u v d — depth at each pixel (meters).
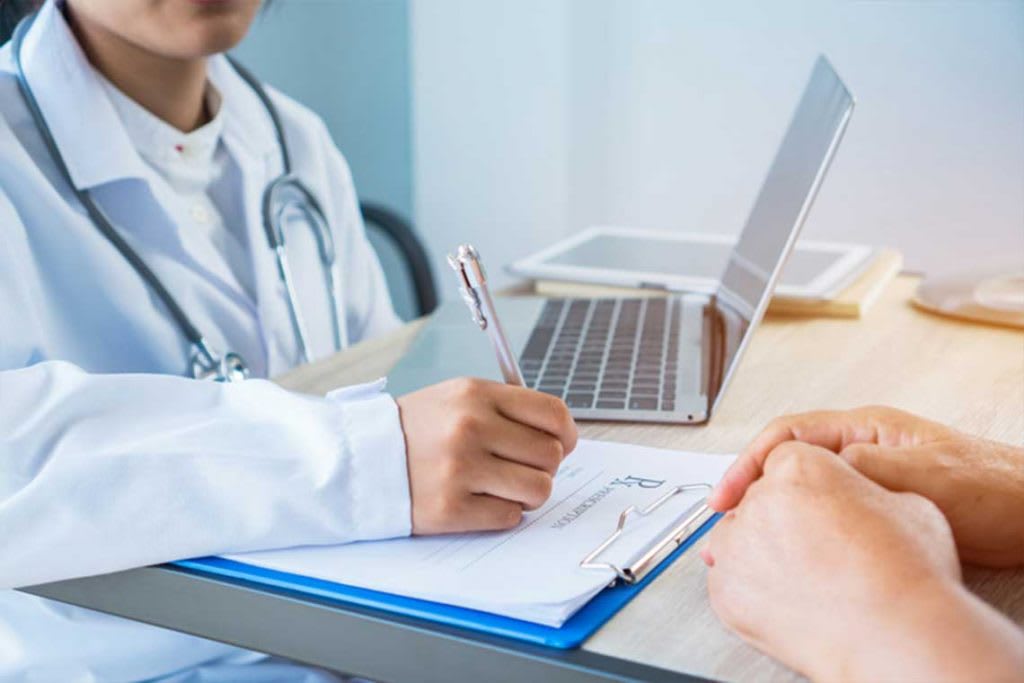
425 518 0.58
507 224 2.14
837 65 1.76
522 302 1.13
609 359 0.91
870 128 1.74
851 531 0.46
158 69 1.08
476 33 2.07
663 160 1.96
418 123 2.17
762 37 1.82
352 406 0.65
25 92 0.99
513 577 0.53
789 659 0.46
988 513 0.53
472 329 1.03
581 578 0.53
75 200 1.00
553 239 2.10
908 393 0.84
